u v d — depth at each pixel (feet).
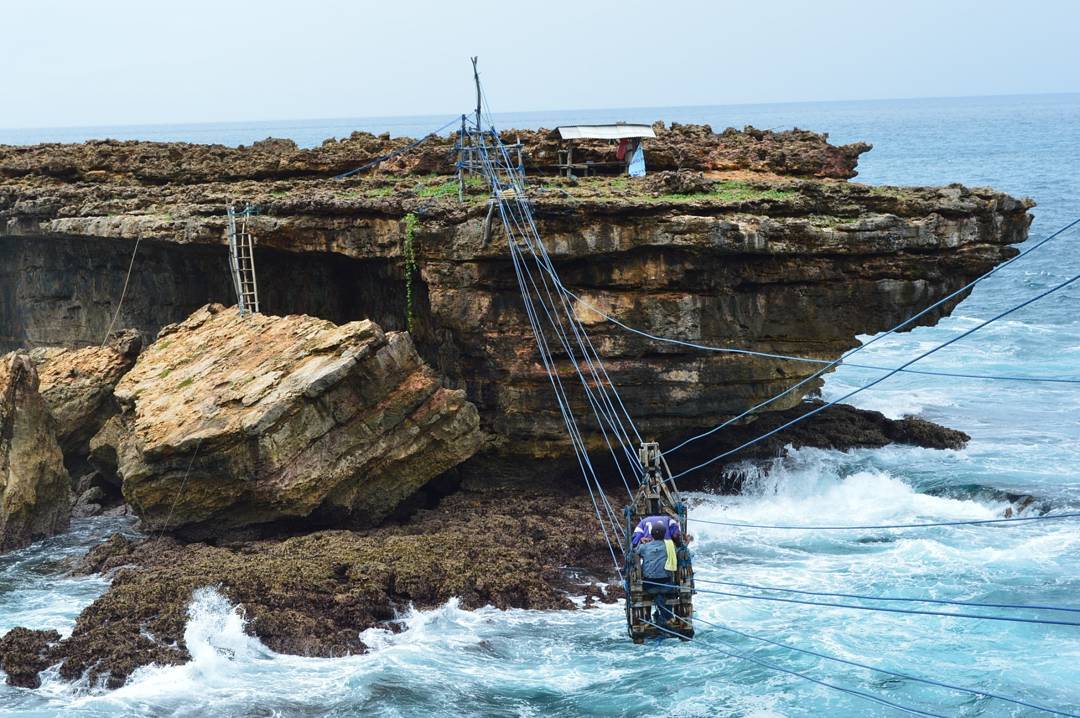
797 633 91.35
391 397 108.78
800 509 117.60
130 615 90.94
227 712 80.59
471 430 113.39
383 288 128.57
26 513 114.62
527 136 152.35
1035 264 280.51
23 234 156.56
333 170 151.23
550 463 119.65
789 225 115.65
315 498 105.50
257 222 127.65
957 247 120.67
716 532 111.65
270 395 104.47
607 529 108.88
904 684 83.97
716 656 88.43
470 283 115.75
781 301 119.65
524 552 102.83
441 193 125.90
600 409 117.19
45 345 160.76
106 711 80.28
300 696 82.74
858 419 138.82
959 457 130.93
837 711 81.00
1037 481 121.49
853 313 121.39
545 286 115.65
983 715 79.92
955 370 182.70
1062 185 448.65
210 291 142.31
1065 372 178.50
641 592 81.71
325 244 125.59
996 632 91.04
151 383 115.75
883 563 103.60
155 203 143.02
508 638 91.45
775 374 120.37
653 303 116.37
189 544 107.65
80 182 161.17
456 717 80.48
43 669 85.81
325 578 95.14
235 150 166.50
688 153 146.61
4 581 104.73
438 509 116.57
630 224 114.11
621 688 84.17
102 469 126.52
